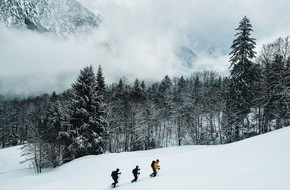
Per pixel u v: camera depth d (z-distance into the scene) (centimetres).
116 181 1916
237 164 1608
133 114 6078
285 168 1245
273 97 4675
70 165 3409
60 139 4856
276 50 6128
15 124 11694
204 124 7194
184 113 6994
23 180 3203
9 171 5291
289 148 1700
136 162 2920
